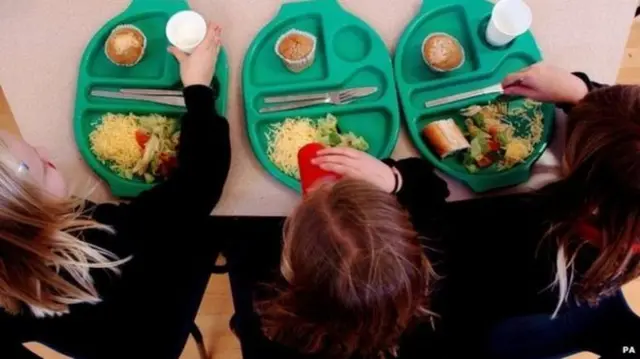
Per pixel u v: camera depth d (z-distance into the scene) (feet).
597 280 2.73
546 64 3.62
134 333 3.17
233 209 3.48
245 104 3.51
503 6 3.53
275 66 3.61
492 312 3.14
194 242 3.32
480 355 3.34
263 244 3.57
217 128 3.33
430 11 3.67
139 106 3.52
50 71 3.59
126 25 3.59
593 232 2.70
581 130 2.61
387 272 2.27
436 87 3.60
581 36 3.68
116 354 3.18
